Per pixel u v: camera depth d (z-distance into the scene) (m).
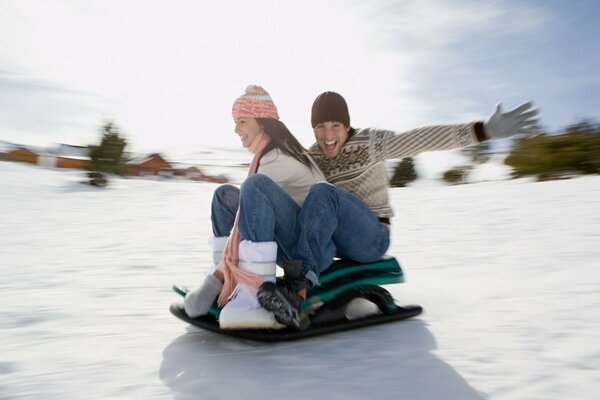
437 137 2.33
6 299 3.10
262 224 2.21
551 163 15.90
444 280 3.46
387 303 2.51
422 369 1.88
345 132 2.48
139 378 1.84
